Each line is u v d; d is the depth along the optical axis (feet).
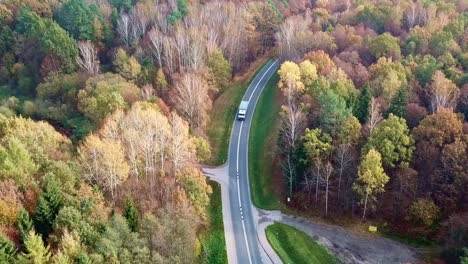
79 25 562.66
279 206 374.02
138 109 359.46
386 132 344.69
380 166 328.70
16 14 591.78
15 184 272.31
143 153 340.80
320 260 321.32
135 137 336.29
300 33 541.75
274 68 590.96
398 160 347.15
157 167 355.97
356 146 366.43
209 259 318.86
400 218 344.69
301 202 371.15
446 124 345.92
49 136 337.11
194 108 441.68
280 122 441.27
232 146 449.06
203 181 336.08
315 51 499.51
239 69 582.35
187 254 280.92
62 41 510.58
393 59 479.82
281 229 348.59
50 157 314.14
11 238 243.19
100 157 307.17
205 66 505.66
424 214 323.37
